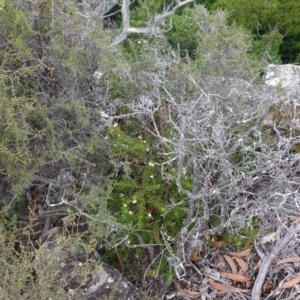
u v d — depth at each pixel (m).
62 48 2.69
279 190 2.61
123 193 2.84
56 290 2.35
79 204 2.85
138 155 2.79
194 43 4.57
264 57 3.87
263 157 2.53
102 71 2.97
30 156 2.72
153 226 2.72
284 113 2.88
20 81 2.85
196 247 2.69
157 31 3.74
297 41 5.61
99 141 2.76
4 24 2.66
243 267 2.71
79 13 2.78
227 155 2.45
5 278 2.14
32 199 3.03
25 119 2.66
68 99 2.84
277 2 5.43
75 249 2.55
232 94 2.67
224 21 3.54
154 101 2.93
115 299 2.54
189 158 2.60
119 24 5.39
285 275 2.64
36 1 2.71
